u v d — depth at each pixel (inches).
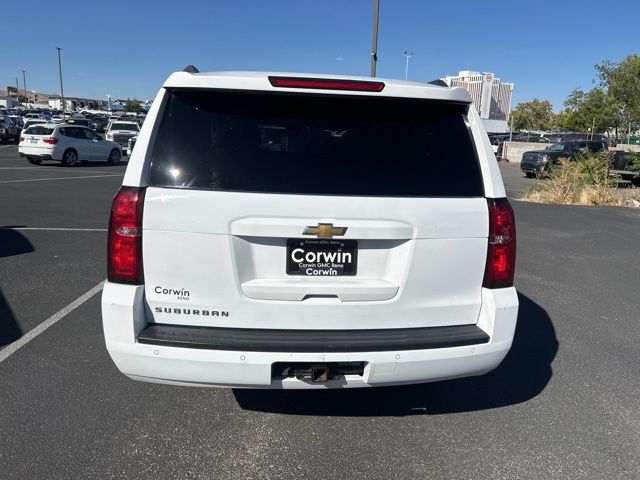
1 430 130.3
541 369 175.8
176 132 113.8
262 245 113.0
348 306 115.9
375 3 792.9
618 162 863.7
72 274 259.4
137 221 110.7
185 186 111.3
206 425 135.9
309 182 113.0
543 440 134.2
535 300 249.8
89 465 118.4
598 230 440.8
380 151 117.6
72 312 209.5
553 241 388.5
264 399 149.9
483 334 120.2
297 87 114.3
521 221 474.9
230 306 113.4
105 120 1920.5
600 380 168.4
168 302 113.6
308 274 115.0
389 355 113.9
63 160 887.7
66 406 142.3
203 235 110.6
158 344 110.5
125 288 112.2
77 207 465.4
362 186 114.3
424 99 118.7
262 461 122.1
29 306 215.0
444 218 116.6
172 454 123.5
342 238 113.4
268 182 112.3
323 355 111.7
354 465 121.9
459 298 121.3
